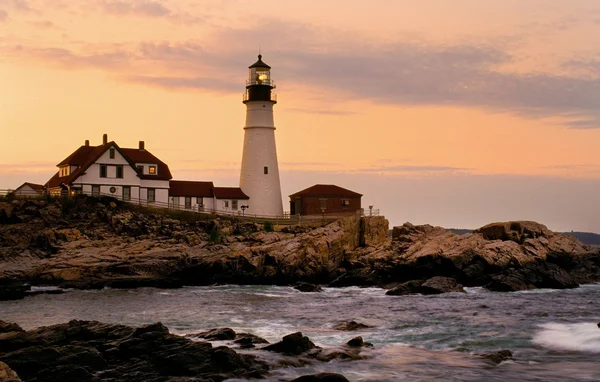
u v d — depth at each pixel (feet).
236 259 213.25
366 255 223.10
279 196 294.87
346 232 233.55
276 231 249.34
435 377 87.92
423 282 185.68
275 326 125.49
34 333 96.78
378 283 205.16
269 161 292.61
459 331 116.37
